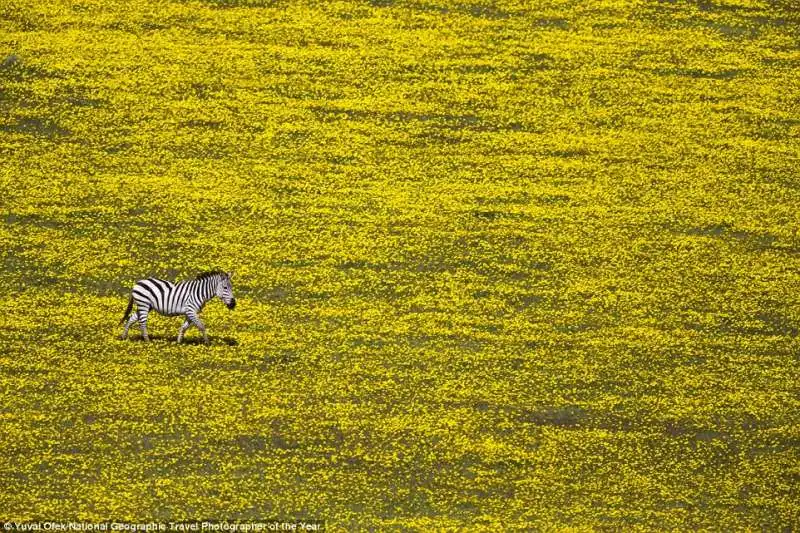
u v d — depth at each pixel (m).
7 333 140.50
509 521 114.75
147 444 123.12
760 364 143.12
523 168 177.62
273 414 128.62
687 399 135.75
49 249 157.25
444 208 169.00
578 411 133.00
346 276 155.00
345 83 192.75
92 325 143.25
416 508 116.44
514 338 145.00
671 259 161.50
